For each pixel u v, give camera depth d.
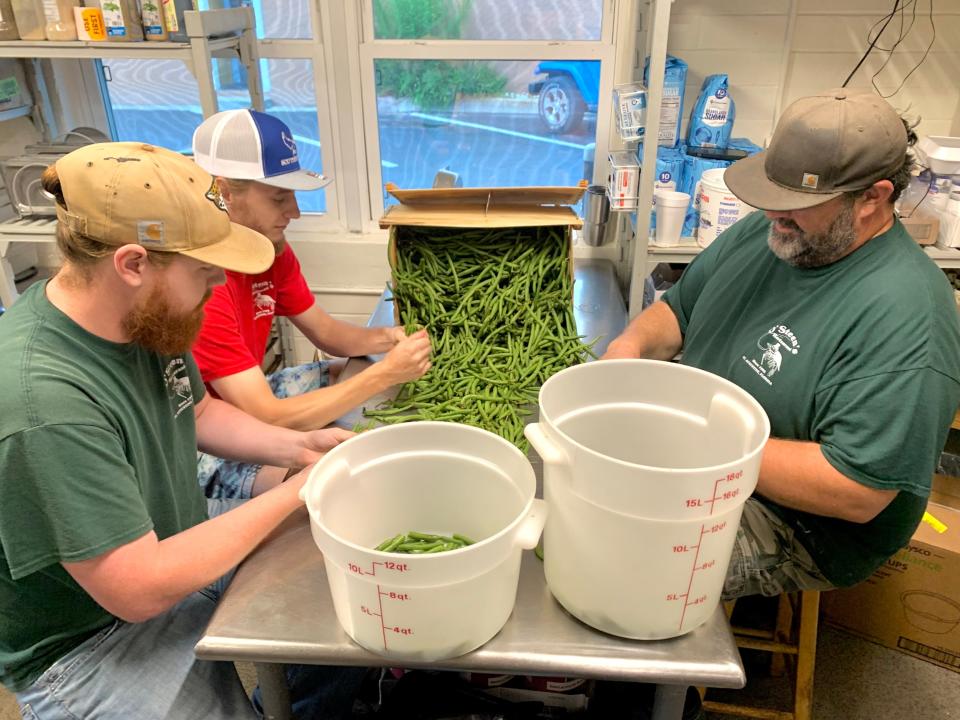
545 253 1.96
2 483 1.01
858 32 2.54
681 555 0.92
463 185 3.04
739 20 2.56
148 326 1.12
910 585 2.01
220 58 2.67
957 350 1.25
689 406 1.15
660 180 2.33
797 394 1.39
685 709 1.51
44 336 1.08
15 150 2.83
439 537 1.15
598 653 1.00
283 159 1.78
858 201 1.27
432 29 2.76
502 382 1.70
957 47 2.52
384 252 3.01
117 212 1.03
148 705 1.21
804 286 1.43
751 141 2.74
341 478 1.05
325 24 2.73
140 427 1.22
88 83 3.01
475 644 1.00
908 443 1.21
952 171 2.21
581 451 0.89
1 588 1.18
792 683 1.89
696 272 1.78
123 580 1.08
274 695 1.17
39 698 1.23
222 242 1.13
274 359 3.18
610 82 2.78
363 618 0.96
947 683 2.00
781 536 1.49
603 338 2.09
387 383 1.67
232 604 1.10
